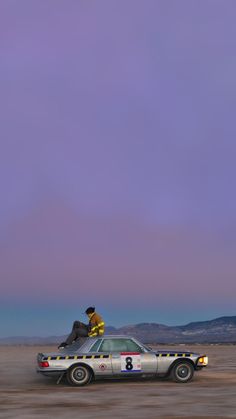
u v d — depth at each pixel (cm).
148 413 1031
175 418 969
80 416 999
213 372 2061
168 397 1280
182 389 1461
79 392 1406
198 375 1914
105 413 1035
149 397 1282
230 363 2783
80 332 1753
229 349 6372
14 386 1598
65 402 1202
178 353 1638
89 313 1725
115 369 1580
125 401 1211
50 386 1577
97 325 1705
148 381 1689
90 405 1150
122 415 1009
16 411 1067
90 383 1650
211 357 3697
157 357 1614
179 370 1630
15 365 2747
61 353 1627
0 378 1895
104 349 1602
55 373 1561
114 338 1622
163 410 1069
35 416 1002
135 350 1612
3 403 1192
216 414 1014
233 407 1107
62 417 988
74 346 1667
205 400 1221
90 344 1608
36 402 1207
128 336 1636
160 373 1616
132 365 1589
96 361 1574
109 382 1669
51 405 1154
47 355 1582
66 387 1538
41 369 1572
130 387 1523
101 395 1331
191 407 1109
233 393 1360
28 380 1811
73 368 1564
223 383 1627
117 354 1593
